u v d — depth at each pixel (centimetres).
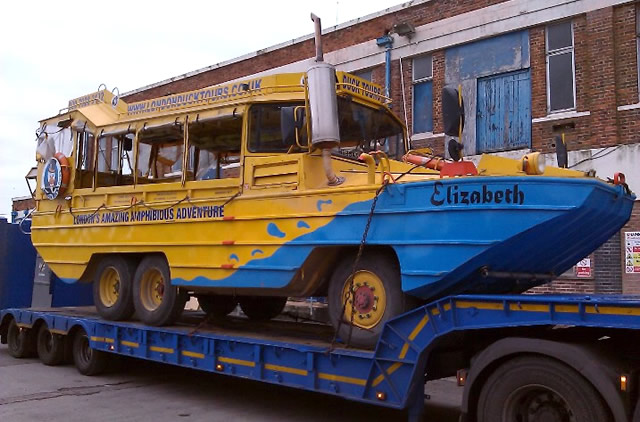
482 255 484
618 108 1158
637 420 397
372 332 555
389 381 515
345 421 635
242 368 645
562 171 552
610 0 1178
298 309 1016
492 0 1349
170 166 788
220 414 662
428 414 679
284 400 734
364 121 725
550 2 1255
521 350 436
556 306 428
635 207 1111
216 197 694
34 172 1014
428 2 1458
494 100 1340
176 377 873
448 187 501
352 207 565
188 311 988
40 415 654
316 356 573
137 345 778
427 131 1456
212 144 737
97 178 883
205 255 695
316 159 632
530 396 440
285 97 679
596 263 1135
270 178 647
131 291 823
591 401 403
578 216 469
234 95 724
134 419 639
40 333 984
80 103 974
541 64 1270
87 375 877
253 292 679
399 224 529
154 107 827
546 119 1248
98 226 848
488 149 1334
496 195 480
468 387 464
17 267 1160
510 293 577
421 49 1456
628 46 1161
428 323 497
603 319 407
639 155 1118
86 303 1148
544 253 506
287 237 612
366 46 1564
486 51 1357
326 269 612
